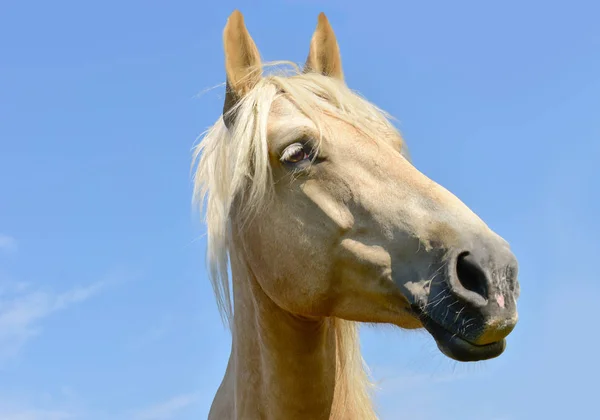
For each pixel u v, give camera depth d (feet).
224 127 13.15
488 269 9.89
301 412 12.37
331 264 11.55
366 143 11.85
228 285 13.09
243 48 13.51
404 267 10.85
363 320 11.59
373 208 11.31
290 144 11.84
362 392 13.29
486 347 9.94
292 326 12.20
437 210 10.82
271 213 11.94
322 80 12.78
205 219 13.73
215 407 14.15
